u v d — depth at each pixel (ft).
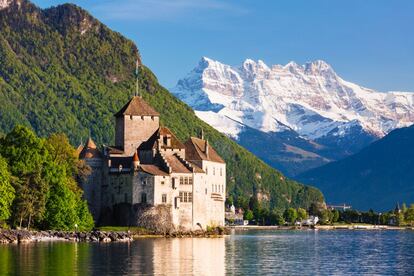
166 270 573.74
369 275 594.65
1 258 606.55
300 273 589.32
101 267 573.33
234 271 589.32
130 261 617.21
